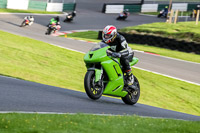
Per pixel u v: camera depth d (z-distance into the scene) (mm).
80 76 44719
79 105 22703
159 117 24031
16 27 97250
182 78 53281
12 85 26906
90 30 119375
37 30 104750
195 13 149000
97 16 151500
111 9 164000
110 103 26641
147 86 45188
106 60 24547
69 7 158000
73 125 15852
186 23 106125
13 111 18000
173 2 179000
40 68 43969
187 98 42750
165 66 61094
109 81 25172
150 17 155875
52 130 14570
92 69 24297
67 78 42031
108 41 24875
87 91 23812
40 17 130250
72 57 55031
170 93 43688
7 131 13922
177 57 72750
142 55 69375
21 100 21391
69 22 131625
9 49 50906
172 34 86438
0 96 21594
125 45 25609
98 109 22531
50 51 56000
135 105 29000
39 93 25000
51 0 151500
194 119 27062
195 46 80812
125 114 21781
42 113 18234
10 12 127062
